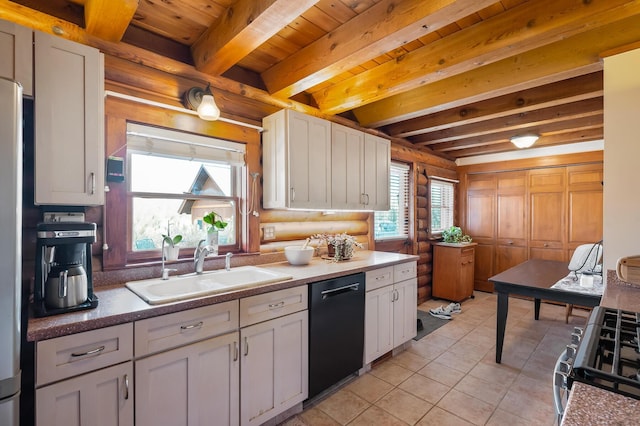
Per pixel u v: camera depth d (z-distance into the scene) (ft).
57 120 4.77
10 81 3.57
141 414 4.58
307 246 9.59
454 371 8.48
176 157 7.15
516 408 6.87
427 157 15.60
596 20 5.29
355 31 6.27
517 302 14.93
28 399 4.94
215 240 7.50
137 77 6.48
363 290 8.20
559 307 14.17
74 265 4.87
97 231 5.94
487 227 16.92
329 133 8.99
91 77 5.09
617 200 6.30
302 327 6.74
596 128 12.64
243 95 8.22
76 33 5.74
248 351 5.80
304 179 8.27
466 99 8.86
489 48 6.33
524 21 5.88
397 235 14.25
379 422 6.42
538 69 7.43
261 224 8.69
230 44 6.02
